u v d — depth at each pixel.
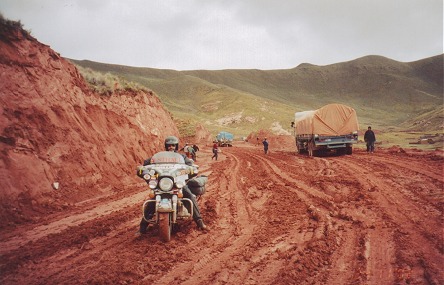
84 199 12.22
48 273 5.72
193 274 5.59
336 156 28.47
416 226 7.64
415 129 111.06
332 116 29.30
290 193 12.47
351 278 5.23
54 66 16.16
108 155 16.59
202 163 29.75
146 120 26.91
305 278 5.30
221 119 172.25
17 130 11.88
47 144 12.78
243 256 6.31
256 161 28.41
